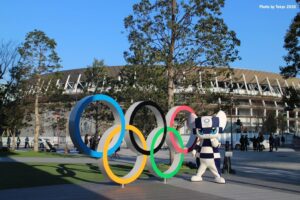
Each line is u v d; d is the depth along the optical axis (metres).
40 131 53.34
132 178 12.95
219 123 14.01
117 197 10.71
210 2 19.11
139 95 19.94
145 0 19.50
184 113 19.81
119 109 12.66
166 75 19.72
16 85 35.50
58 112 41.53
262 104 98.12
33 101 37.66
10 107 35.75
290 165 23.05
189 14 19.42
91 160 25.42
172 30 19.44
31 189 12.22
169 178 15.22
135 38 19.89
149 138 13.63
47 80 36.38
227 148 19.72
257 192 11.75
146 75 19.69
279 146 54.12
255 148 43.19
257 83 97.56
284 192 11.78
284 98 35.97
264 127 83.38
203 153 14.17
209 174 17.09
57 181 14.14
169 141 14.24
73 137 11.67
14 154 30.88
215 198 10.57
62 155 31.12
